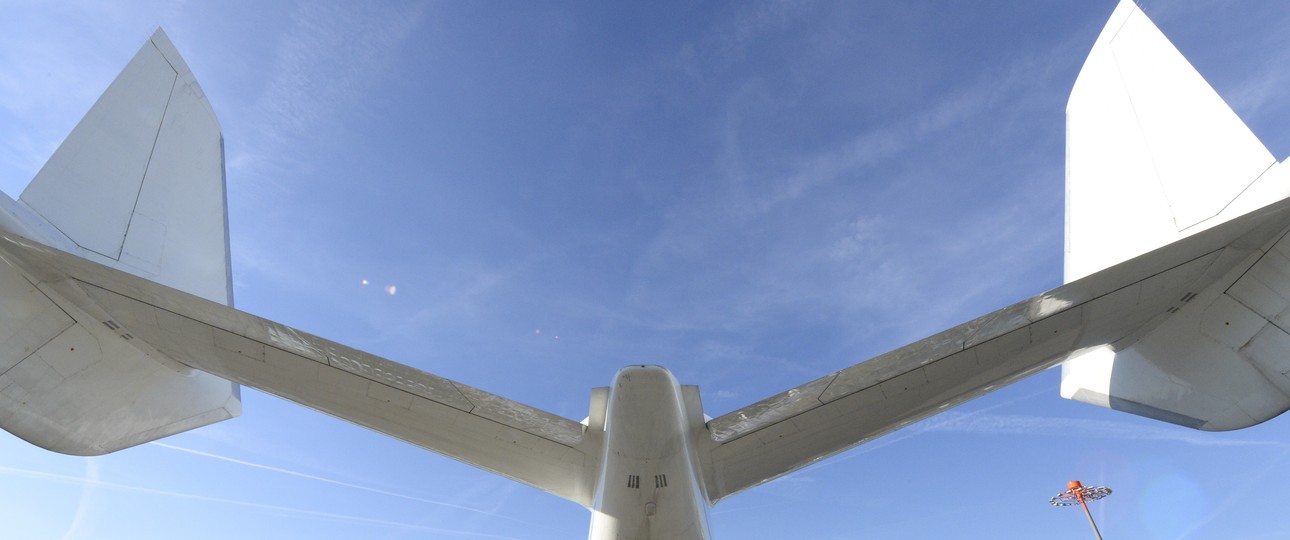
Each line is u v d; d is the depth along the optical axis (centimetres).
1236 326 861
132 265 1140
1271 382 839
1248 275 829
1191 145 974
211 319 823
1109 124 1148
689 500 881
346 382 879
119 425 1033
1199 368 912
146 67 1241
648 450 872
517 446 941
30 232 897
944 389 877
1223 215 914
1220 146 930
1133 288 815
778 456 948
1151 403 1002
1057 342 851
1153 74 1060
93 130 1097
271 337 833
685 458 883
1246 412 872
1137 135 1080
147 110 1227
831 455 968
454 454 981
